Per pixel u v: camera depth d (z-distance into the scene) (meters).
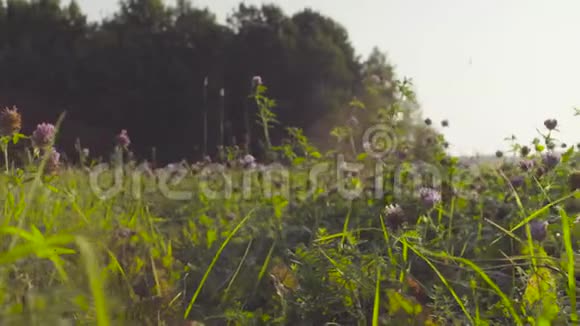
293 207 4.00
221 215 3.97
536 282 2.04
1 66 40.66
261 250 3.17
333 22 46.56
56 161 3.09
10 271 1.80
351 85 42.94
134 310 1.93
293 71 41.62
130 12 45.00
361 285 2.21
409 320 2.01
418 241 2.48
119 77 41.41
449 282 2.40
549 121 4.15
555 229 2.55
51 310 1.33
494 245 2.89
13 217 2.29
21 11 43.72
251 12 44.97
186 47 43.19
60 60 41.34
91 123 40.94
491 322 2.01
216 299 2.62
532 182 3.71
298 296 2.38
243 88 41.56
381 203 3.76
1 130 2.91
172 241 3.40
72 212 2.78
